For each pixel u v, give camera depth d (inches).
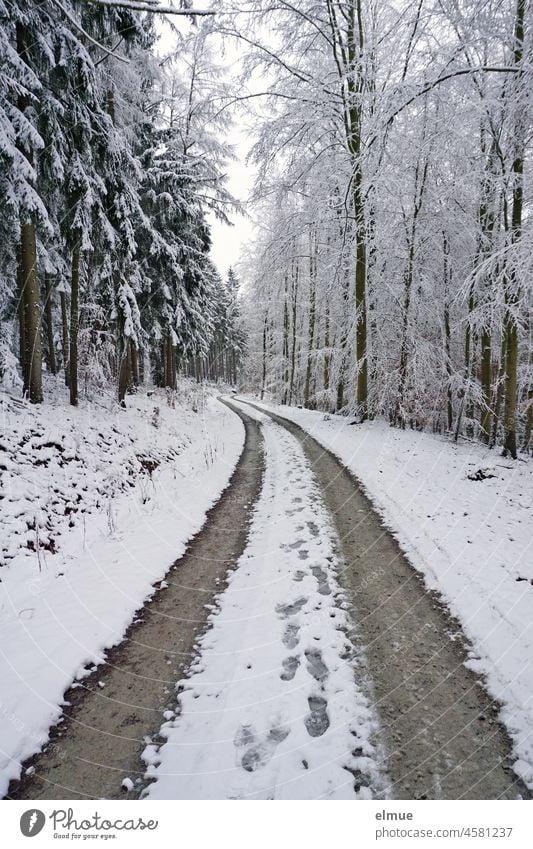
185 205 566.6
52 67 310.7
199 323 837.8
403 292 564.7
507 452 423.2
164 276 586.9
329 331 803.4
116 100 427.8
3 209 313.9
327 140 637.9
